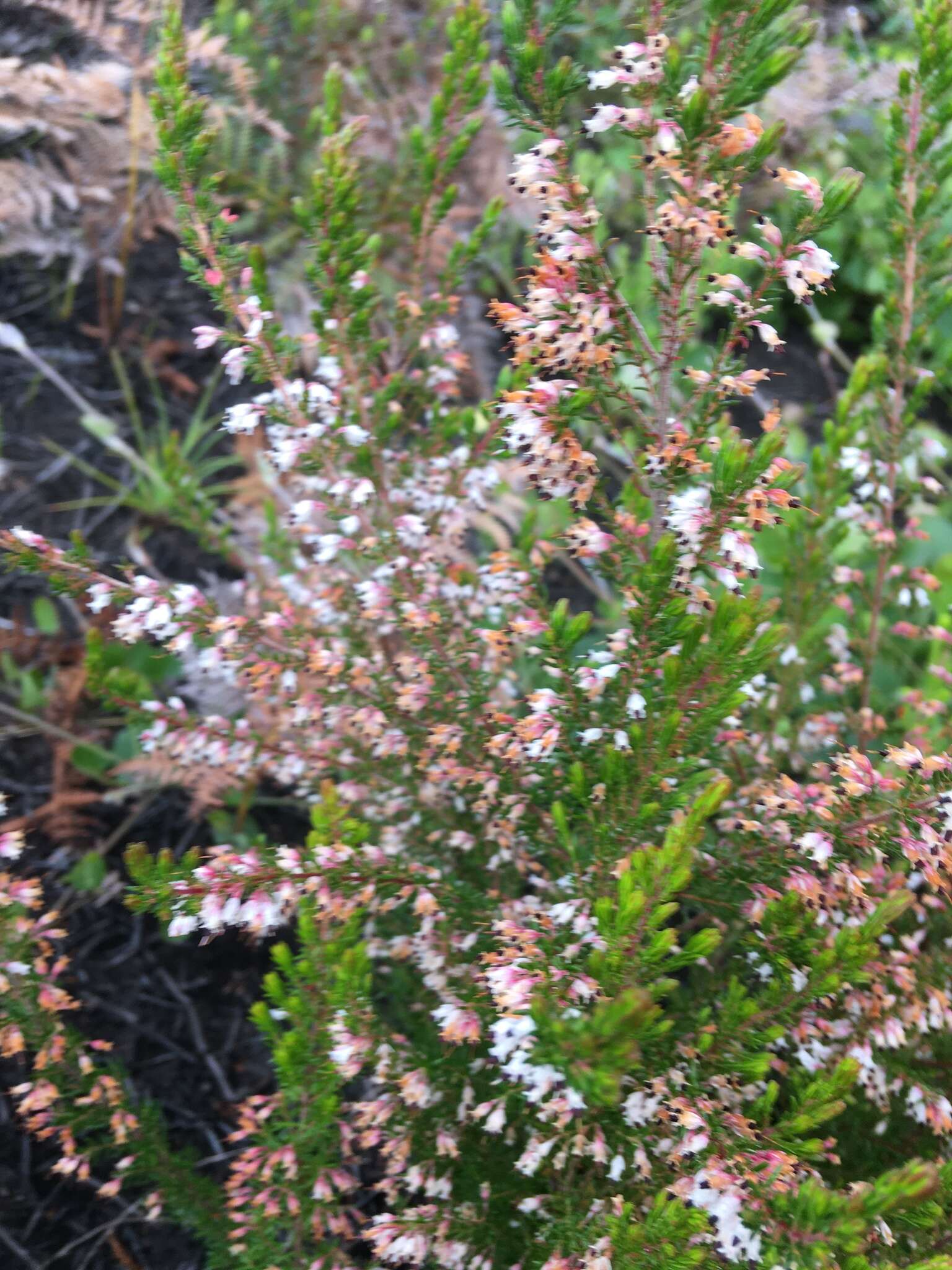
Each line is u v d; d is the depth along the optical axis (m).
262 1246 0.95
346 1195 1.12
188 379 1.63
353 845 0.92
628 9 0.93
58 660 1.29
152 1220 1.07
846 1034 0.93
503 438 0.90
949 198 1.03
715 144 0.85
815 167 1.75
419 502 1.05
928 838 0.86
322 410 0.99
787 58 0.83
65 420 1.54
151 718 1.04
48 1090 0.97
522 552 1.02
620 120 0.85
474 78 1.05
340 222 0.95
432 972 1.00
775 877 0.91
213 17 1.61
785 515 1.09
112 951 1.22
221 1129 1.16
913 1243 0.88
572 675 0.91
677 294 0.87
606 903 0.80
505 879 1.06
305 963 0.92
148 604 0.96
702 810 0.79
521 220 1.57
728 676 0.85
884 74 1.60
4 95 1.38
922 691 1.21
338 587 1.08
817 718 1.08
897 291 1.06
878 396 1.07
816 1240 0.79
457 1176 0.98
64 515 1.45
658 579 0.85
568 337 0.86
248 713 1.21
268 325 0.95
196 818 1.28
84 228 1.52
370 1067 0.98
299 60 1.56
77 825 1.25
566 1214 0.90
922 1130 0.99
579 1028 0.75
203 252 0.94
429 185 1.05
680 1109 0.85
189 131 0.92
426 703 1.00
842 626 1.18
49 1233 1.11
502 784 0.98
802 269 0.85
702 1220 0.80
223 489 1.39
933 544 1.40
